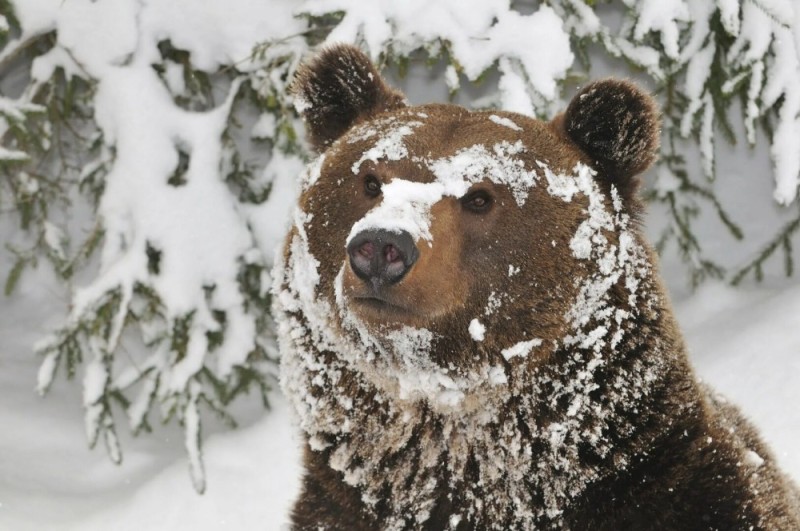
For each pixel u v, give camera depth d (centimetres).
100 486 1116
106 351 1127
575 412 581
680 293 1346
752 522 567
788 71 1112
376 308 562
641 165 615
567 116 622
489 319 581
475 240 577
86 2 1107
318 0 1058
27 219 1244
